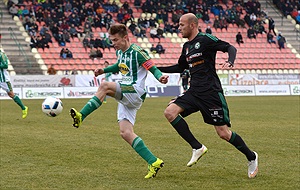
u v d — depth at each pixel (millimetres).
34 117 23922
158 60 54219
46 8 54125
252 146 14789
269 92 48562
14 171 10953
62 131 18344
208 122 10523
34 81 43594
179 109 10492
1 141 15648
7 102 36000
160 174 10727
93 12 55219
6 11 54125
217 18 58812
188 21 10578
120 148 14258
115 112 27000
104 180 10062
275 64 57688
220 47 10289
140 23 55969
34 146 14609
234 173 10859
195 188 9359
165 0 59562
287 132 18203
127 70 10383
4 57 21953
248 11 61625
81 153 13391
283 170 11180
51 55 50906
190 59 10586
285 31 62031
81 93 44344
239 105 32438
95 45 52500
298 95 47469
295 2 65125
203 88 10414
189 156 13055
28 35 52281
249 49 57812
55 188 9328
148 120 22453
